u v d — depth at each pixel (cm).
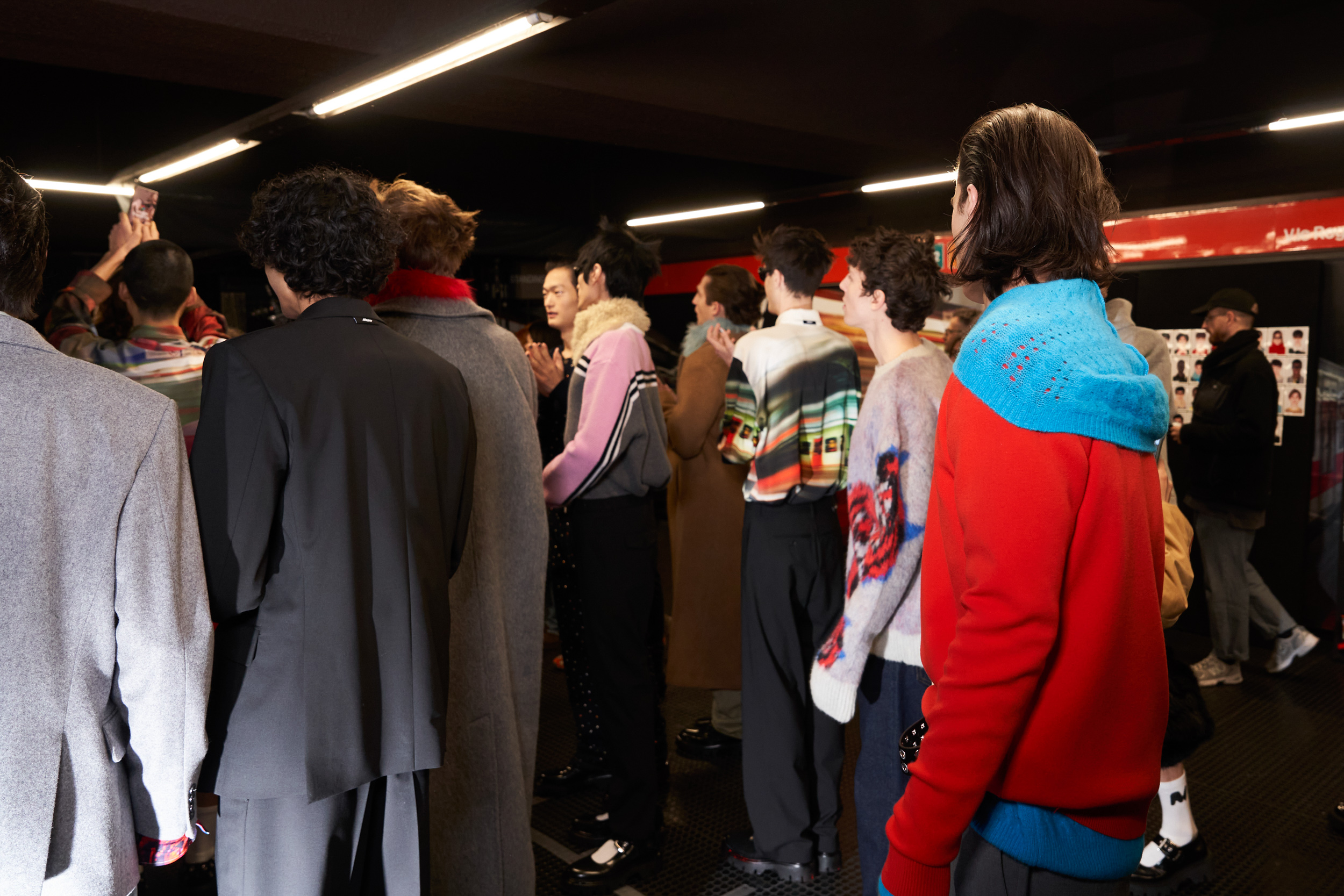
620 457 228
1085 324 91
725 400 236
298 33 292
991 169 98
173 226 534
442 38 281
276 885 128
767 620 226
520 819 183
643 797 232
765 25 401
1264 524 398
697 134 436
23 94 482
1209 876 236
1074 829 92
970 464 88
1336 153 416
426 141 638
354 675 129
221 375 127
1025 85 468
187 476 118
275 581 128
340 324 139
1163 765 122
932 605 101
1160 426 93
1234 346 393
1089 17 434
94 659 106
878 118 440
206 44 299
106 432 107
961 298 515
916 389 180
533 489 189
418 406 143
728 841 244
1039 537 83
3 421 99
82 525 104
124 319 282
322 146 593
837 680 180
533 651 192
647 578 233
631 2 364
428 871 146
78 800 105
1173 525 140
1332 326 442
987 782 86
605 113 397
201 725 115
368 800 139
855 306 198
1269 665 411
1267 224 451
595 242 251
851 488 188
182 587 114
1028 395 86
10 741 99
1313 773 304
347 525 130
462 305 183
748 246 663
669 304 718
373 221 144
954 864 101
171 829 115
